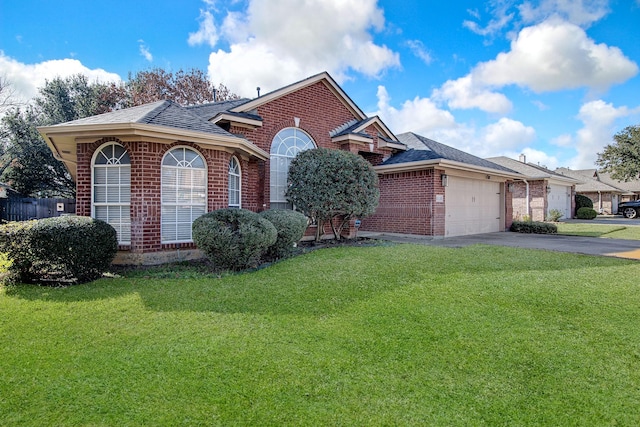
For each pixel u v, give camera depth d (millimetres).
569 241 12445
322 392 3053
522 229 16250
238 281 6398
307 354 3711
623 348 3854
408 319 4668
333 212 10992
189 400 2916
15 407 2795
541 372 3410
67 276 6531
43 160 26609
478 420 2723
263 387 3107
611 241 12484
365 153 14477
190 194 8828
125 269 7598
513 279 6320
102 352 3695
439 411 2824
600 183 36719
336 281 6281
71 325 4387
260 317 4703
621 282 6145
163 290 5848
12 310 4895
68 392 2998
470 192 14945
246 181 10938
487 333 4242
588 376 3332
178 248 8570
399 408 2852
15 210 16484
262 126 11758
